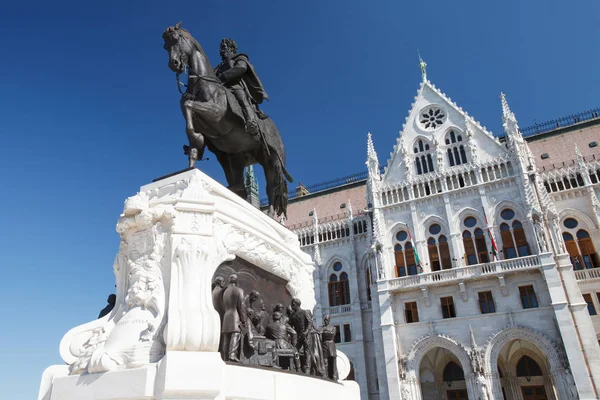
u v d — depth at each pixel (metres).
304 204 61.34
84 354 5.14
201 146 6.64
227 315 5.45
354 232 51.91
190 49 7.03
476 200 42.75
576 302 35.66
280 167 8.70
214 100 6.91
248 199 8.52
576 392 32.94
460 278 39.94
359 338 46.22
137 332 5.05
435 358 43.28
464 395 42.22
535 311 36.75
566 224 41.75
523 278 38.34
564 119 52.22
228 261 6.16
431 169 46.62
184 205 5.62
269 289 7.04
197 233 5.55
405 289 41.81
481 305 39.53
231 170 8.52
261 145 8.26
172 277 5.23
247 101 7.76
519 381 41.09
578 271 38.69
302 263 8.07
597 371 33.06
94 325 5.75
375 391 44.12
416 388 38.69
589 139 46.81
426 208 44.84
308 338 6.63
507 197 41.47
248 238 6.48
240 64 8.16
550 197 42.78
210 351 4.88
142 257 5.56
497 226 41.16
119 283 5.92
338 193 60.53
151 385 4.47
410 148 48.50
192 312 4.97
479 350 37.44
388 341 40.44
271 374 5.40
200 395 4.52
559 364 34.44
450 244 42.38
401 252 44.97
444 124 47.38
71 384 4.85
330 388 6.44
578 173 42.84
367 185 49.09
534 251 38.88
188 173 6.11
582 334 34.53
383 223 46.38
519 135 43.75
